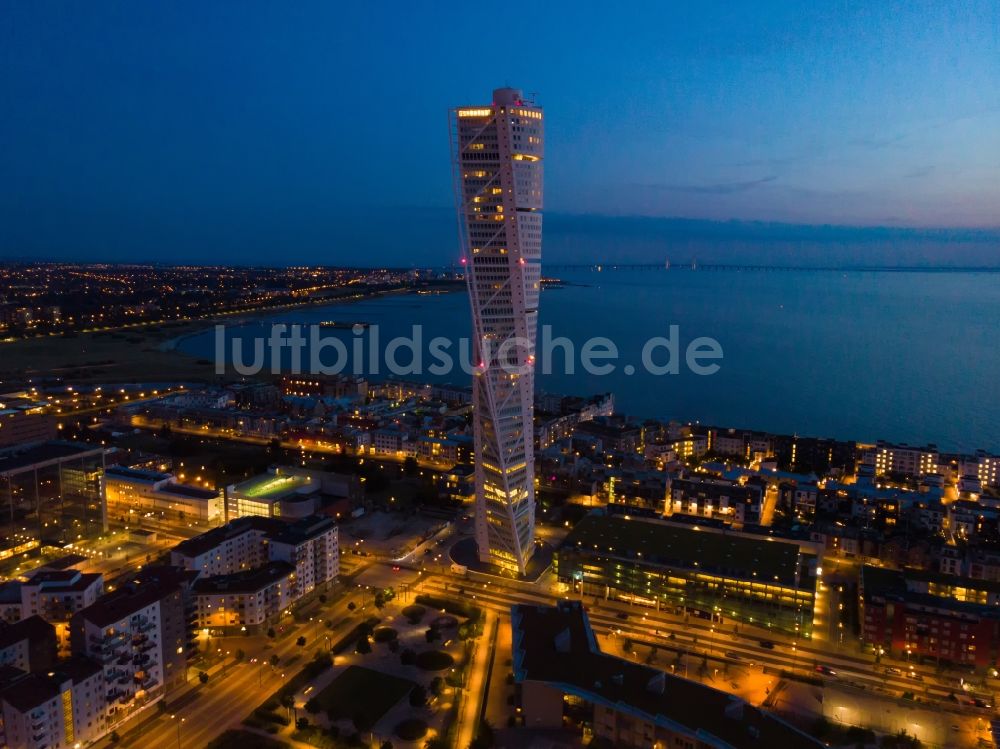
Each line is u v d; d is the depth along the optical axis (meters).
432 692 195.88
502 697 195.12
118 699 180.12
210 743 175.75
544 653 188.75
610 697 170.38
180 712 188.75
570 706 180.75
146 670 188.75
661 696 170.75
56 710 165.12
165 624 195.50
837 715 181.50
